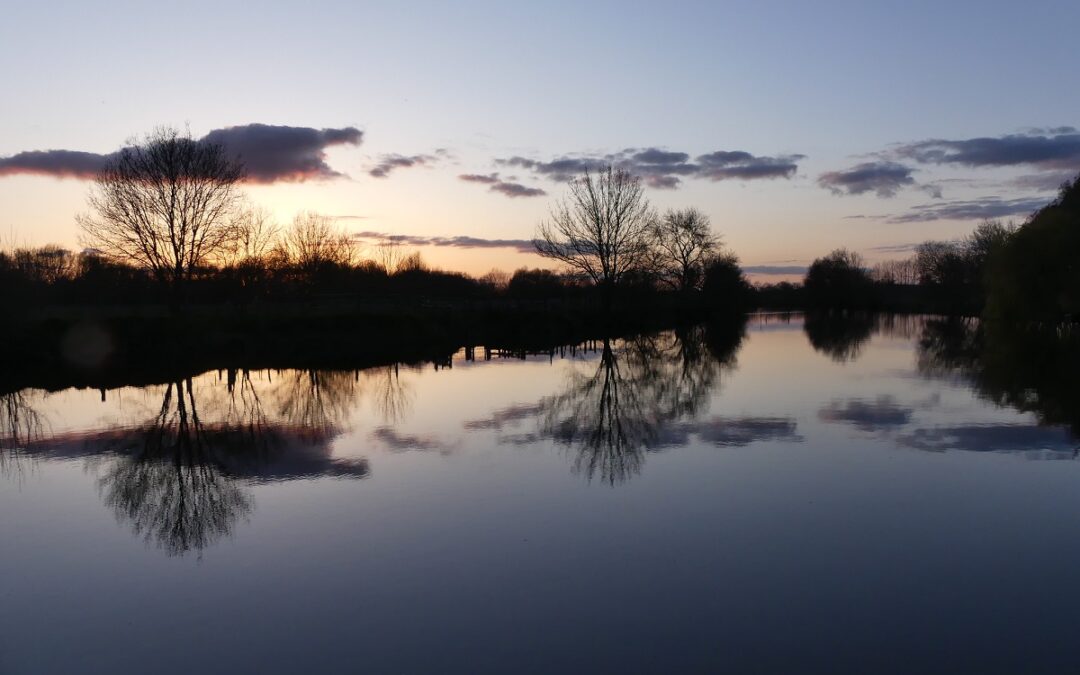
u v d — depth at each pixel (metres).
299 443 17.58
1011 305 55.62
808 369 32.41
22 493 13.84
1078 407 21.48
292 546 10.87
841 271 119.38
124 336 39.16
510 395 25.06
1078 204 61.41
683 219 85.12
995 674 7.29
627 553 10.43
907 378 28.56
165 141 44.72
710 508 12.34
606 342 45.22
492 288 87.81
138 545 11.07
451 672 7.47
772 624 8.34
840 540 10.86
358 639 8.16
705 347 46.97
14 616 8.89
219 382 29.34
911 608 8.70
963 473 14.34
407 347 45.50
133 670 7.66
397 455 16.14
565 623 8.43
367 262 86.19
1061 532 11.12
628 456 15.85
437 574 9.80
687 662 7.57
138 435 18.95
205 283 53.59
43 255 57.75
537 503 12.67
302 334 44.19
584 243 61.22
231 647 8.06
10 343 34.66
